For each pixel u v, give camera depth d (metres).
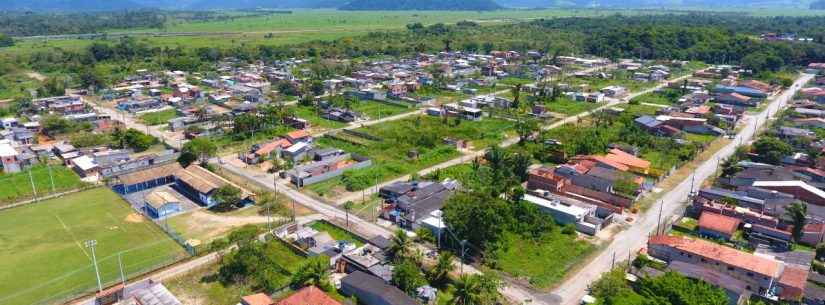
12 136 169.75
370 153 157.88
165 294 80.62
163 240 103.38
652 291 81.31
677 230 107.00
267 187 131.38
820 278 85.56
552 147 154.00
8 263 94.00
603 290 82.12
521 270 92.38
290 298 77.94
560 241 102.38
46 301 82.19
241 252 89.56
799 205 100.69
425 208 112.38
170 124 187.25
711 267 89.25
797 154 145.38
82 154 154.00
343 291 85.00
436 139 167.00
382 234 105.69
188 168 138.50
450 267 87.19
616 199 116.88
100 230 107.69
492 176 128.12
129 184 129.00
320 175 135.12
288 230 106.06
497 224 99.00
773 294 83.56
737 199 113.75
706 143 165.00
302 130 177.00
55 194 126.88
